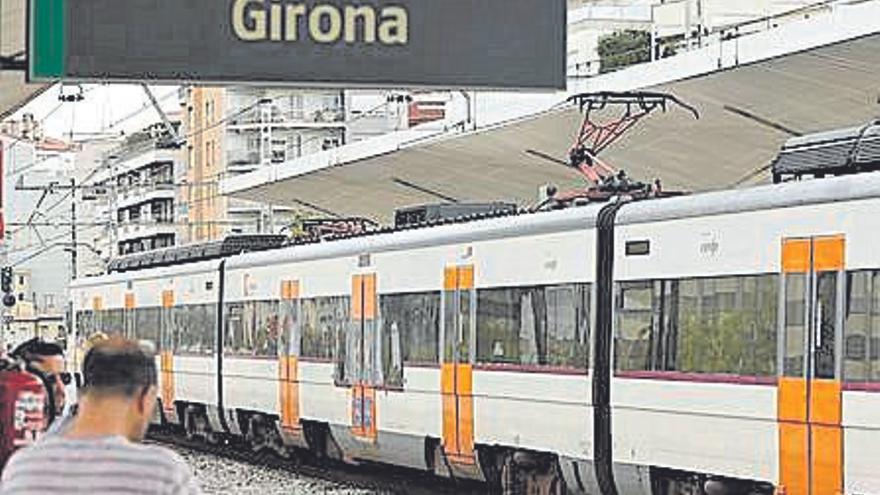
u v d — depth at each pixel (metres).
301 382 40.88
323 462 42.84
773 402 22.92
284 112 126.44
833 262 21.86
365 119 115.31
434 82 19.78
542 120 51.41
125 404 9.94
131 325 56.50
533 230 29.73
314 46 19.50
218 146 129.12
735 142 50.03
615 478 27.19
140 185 88.88
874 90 41.56
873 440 21.05
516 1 19.95
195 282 49.66
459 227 32.72
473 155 59.47
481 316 31.53
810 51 39.50
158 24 19.39
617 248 26.97
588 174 34.12
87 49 19.39
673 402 25.28
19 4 20.97
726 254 24.12
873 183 21.28
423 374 33.84
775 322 22.95
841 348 21.61
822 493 21.95
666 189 56.91
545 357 29.19
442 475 34.16
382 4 19.62
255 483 39.34
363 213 79.31
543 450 29.27
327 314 39.31
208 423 50.44
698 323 24.75
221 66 19.44
